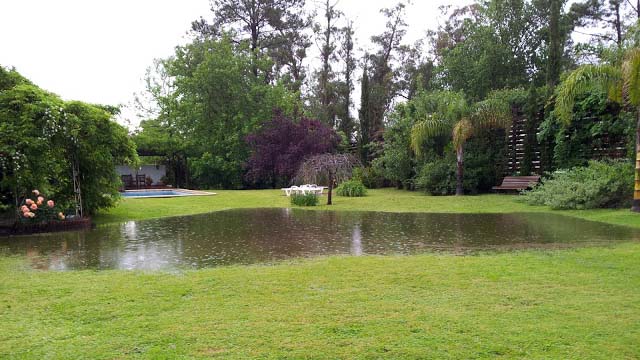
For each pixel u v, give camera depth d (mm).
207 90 28812
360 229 8984
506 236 7711
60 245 7602
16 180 9422
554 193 12195
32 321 3646
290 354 2928
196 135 29578
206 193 21125
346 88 36156
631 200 10805
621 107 13305
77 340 3221
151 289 4551
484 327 3307
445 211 12156
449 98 18531
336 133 27188
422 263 5559
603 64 11086
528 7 26453
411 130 19234
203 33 33656
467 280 4656
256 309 3822
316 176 14922
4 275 5363
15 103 9633
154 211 12961
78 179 10719
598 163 12172
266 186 29062
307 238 7930
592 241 6965
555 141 15562
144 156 31125
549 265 5293
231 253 6641
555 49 17656
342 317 3578
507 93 18609
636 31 10352
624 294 4066
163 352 2986
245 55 30578
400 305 3852
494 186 18266
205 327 3410
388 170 21625
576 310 3645
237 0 32844
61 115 9953
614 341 3025
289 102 30516
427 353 2902
